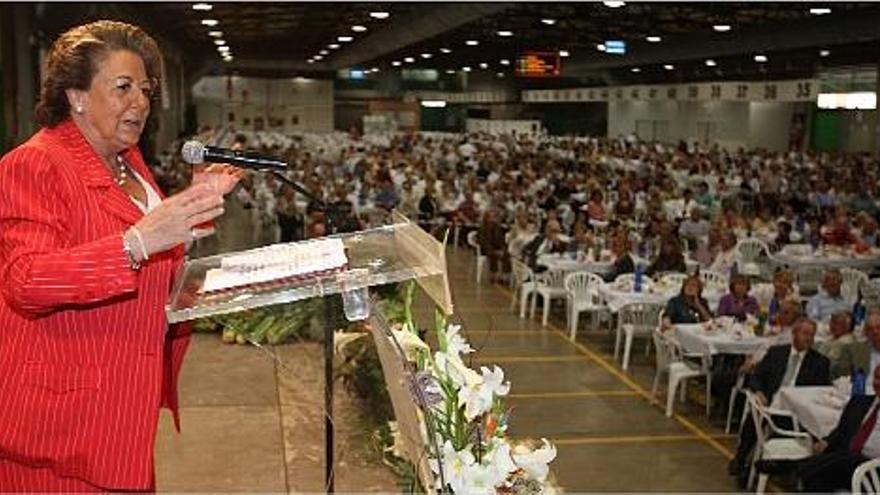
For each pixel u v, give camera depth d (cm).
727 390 739
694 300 848
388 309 184
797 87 2331
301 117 4322
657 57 2634
